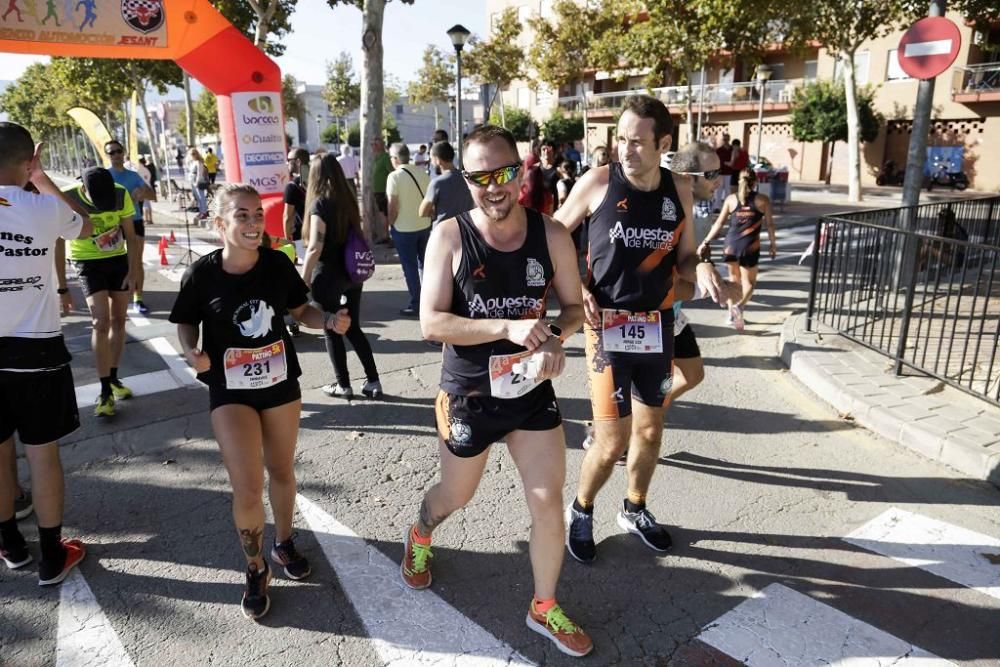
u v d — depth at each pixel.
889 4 20.38
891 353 5.96
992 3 12.78
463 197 6.89
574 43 31.45
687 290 3.29
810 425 4.88
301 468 4.27
